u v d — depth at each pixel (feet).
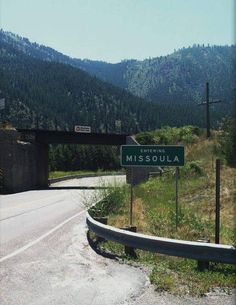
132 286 25.91
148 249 31.68
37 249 37.24
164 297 23.66
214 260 28.09
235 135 94.27
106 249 36.99
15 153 158.92
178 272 28.37
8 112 642.63
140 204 65.82
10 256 34.27
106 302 23.03
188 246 29.04
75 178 273.75
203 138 150.61
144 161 46.91
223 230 43.09
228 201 62.39
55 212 70.08
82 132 192.85
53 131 190.39
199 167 93.81
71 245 39.17
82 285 26.27
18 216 64.03
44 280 27.40
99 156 377.09
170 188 81.46
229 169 89.45
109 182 66.08
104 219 44.24
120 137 197.98
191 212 52.70
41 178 194.39
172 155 46.47
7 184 153.89
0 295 24.34
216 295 23.91
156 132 203.41
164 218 47.50
